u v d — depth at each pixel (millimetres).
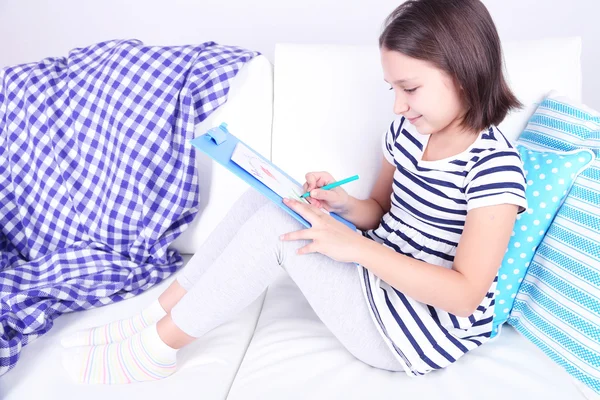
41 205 1345
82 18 1913
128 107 1295
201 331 954
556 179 1000
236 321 1125
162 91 1290
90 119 1339
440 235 992
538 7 1720
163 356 944
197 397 913
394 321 931
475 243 870
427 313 958
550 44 1223
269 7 1807
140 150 1273
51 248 1352
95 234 1323
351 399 877
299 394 890
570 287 940
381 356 955
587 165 998
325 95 1286
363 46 1307
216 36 1872
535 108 1192
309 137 1283
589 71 1779
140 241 1297
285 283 1260
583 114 1076
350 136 1267
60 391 941
